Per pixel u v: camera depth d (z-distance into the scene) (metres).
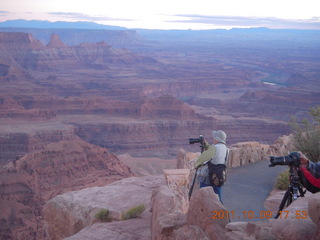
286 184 10.38
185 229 6.16
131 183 13.80
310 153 12.83
